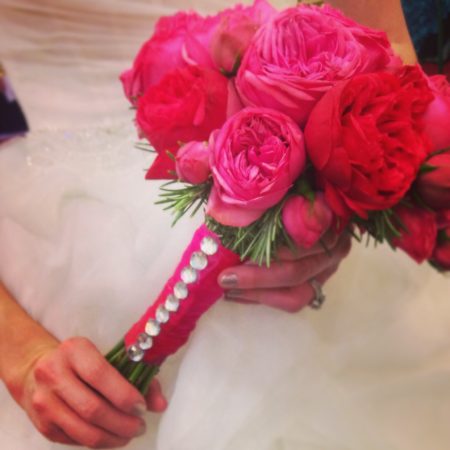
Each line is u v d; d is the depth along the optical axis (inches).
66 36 30.9
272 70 18.2
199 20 21.7
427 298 27.9
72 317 28.1
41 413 25.9
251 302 25.0
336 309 27.4
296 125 18.3
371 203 17.8
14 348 28.3
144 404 26.0
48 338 28.5
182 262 24.2
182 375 25.5
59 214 29.3
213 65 20.6
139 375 26.3
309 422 24.4
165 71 21.8
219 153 18.3
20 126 33.0
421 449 24.0
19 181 31.3
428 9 29.5
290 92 17.8
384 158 17.4
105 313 27.5
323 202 18.8
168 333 25.3
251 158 18.2
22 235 30.4
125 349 26.0
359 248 28.2
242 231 19.9
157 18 30.6
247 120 18.4
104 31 30.8
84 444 25.8
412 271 28.2
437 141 19.0
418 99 18.7
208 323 25.9
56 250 29.1
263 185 17.7
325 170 18.0
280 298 24.0
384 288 28.0
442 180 18.0
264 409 24.3
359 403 25.0
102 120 32.3
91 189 29.9
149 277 26.9
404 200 19.1
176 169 19.5
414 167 17.5
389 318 27.2
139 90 22.7
